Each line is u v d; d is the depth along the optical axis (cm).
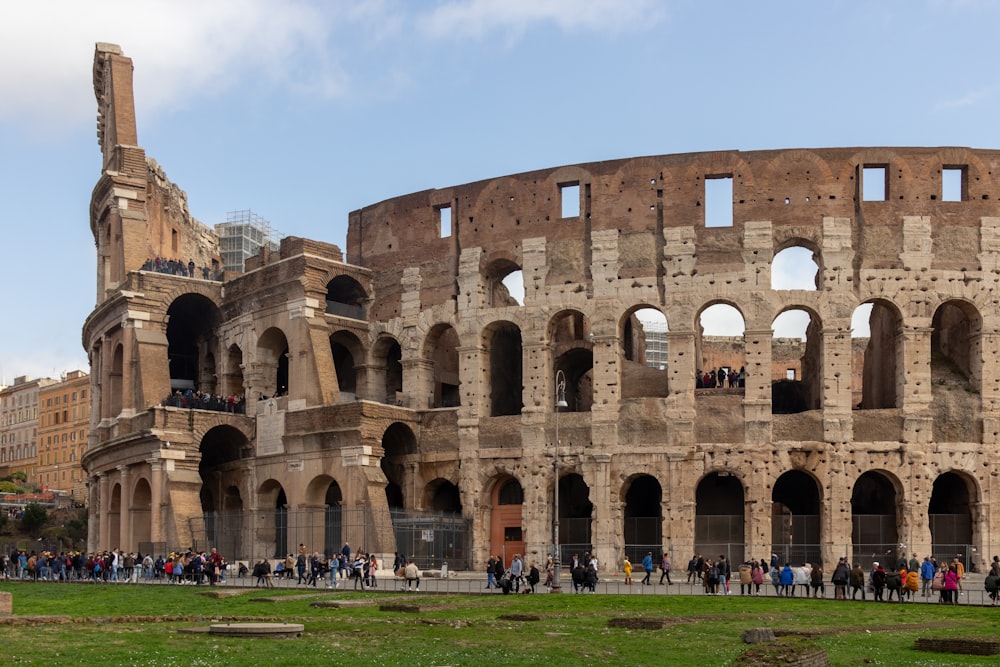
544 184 9362
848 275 8744
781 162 8919
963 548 8531
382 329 9919
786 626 4834
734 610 5606
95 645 3897
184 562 8162
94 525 11375
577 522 8994
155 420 9388
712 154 9006
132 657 3584
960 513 8875
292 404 9606
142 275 10219
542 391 9138
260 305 10094
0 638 4072
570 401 10206
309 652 3791
